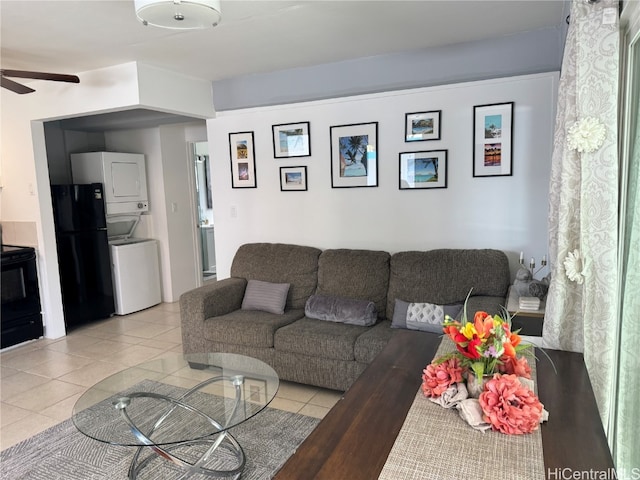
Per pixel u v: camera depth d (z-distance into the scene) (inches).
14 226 170.1
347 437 48.0
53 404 116.9
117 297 195.2
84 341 164.9
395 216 140.3
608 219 64.5
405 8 97.2
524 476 40.9
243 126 159.9
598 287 66.1
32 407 115.5
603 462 42.6
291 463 43.9
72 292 177.5
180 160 217.3
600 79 63.7
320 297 132.0
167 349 155.0
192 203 224.7
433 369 56.9
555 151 78.4
